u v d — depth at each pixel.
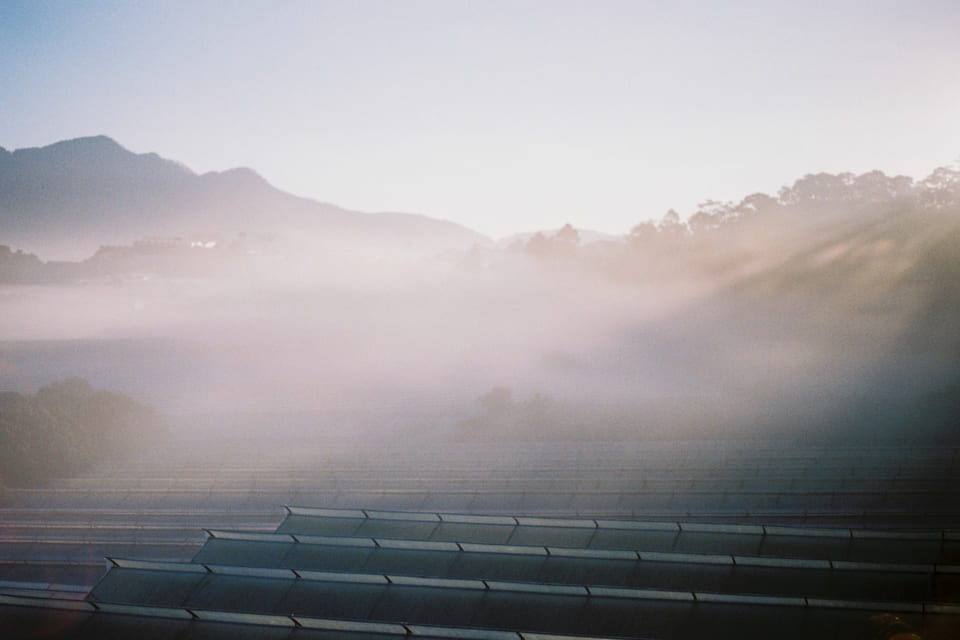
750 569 55.31
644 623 50.34
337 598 56.94
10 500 110.25
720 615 50.12
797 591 52.16
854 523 81.38
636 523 64.38
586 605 52.97
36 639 53.56
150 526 96.88
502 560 60.84
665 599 52.66
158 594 59.56
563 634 50.38
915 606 47.88
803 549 58.16
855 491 87.88
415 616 54.19
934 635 45.72
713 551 59.78
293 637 52.09
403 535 67.62
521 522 67.06
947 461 96.38
